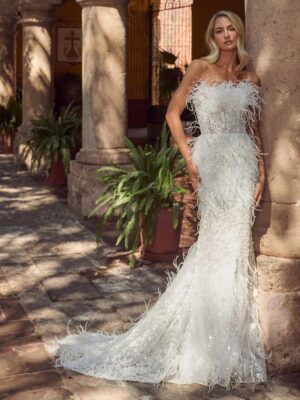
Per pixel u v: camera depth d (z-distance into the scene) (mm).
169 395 3934
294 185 4105
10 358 4410
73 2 20188
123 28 8570
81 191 8602
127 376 4121
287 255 4164
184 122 11688
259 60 4133
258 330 4199
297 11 3975
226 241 4164
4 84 16047
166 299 4316
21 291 5770
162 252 6543
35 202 9516
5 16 15625
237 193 4102
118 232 7781
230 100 4043
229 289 4125
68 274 6227
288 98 4055
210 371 4086
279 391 4004
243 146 4109
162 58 17125
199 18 16531
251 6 4160
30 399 3850
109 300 5535
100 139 8570
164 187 6277
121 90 8602
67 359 4348
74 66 20453
